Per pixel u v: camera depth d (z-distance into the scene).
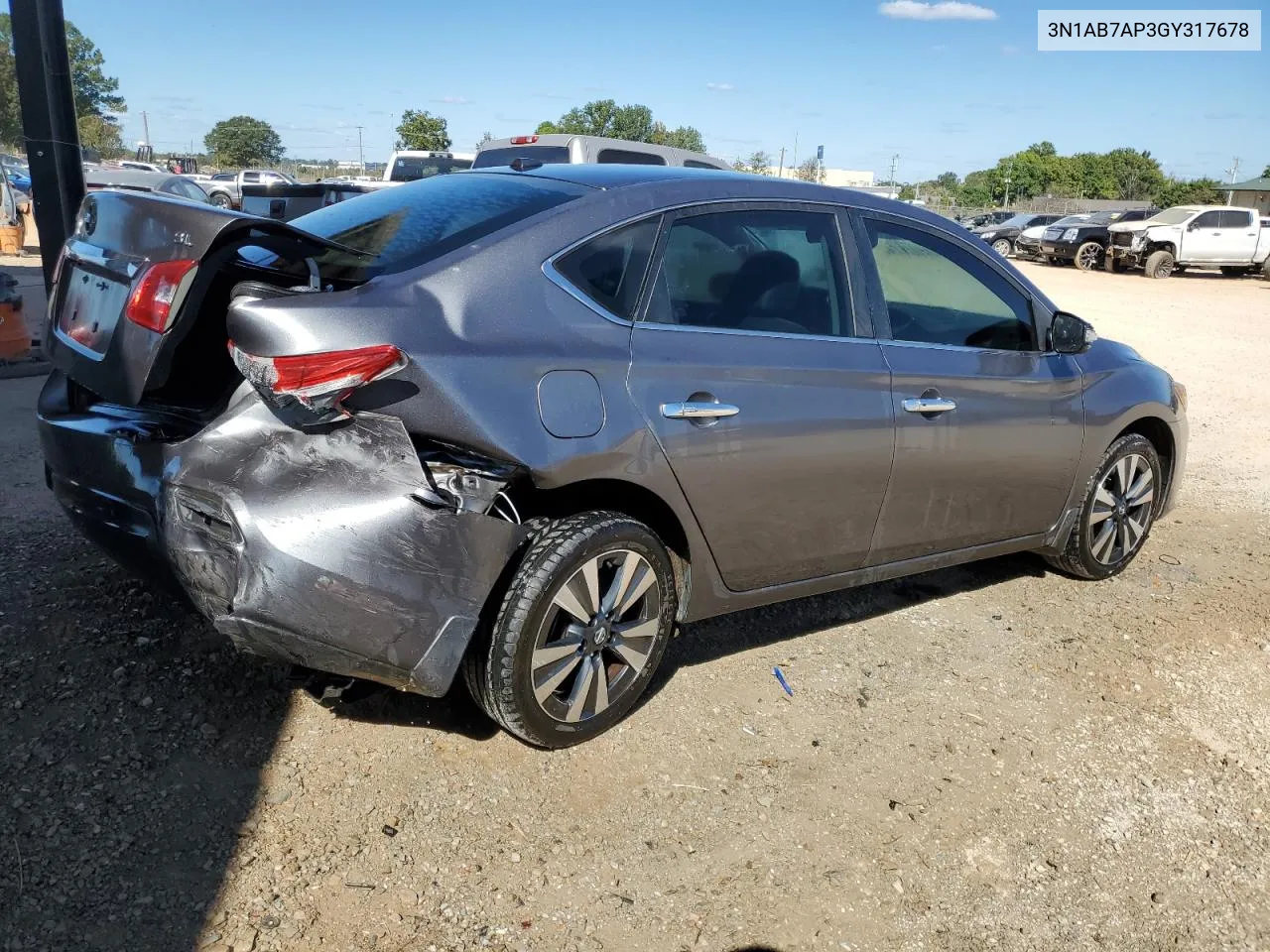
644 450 3.04
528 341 2.88
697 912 2.60
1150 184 89.12
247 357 2.58
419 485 2.67
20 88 6.22
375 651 2.71
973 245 4.21
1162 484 5.19
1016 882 2.85
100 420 3.06
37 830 2.58
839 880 2.78
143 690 3.21
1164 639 4.46
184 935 2.34
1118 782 3.36
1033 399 4.23
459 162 14.32
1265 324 18.12
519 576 2.90
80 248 2.98
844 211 3.78
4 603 3.63
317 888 2.53
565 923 2.52
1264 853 3.07
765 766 3.24
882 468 3.69
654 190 3.33
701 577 3.37
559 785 3.03
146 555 2.96
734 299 3.39
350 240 3.18
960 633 4.35
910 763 3.34
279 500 2.60
